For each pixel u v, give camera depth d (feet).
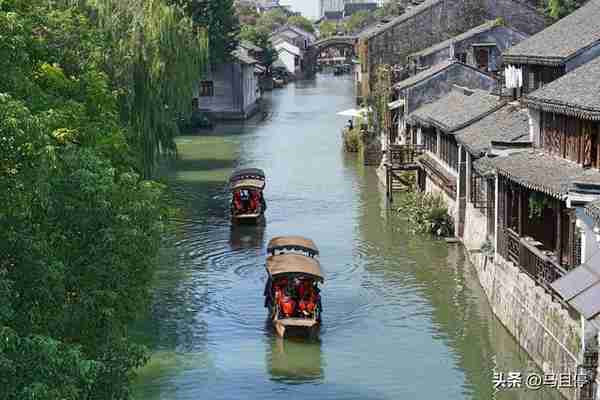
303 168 236.63
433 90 211.20
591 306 78.28
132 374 72.54
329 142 284.41
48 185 65.46
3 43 73.15
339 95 456.86
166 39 189.47
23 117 62.03
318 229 171.22
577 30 135.95
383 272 143.43
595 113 94.58
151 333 118.01
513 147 121.19
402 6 565.12
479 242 142.20
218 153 263.90
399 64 277.44
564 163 107.76
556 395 95.50
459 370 105.81
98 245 72.84
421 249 156.15
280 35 647.97
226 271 144.56
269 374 105.70
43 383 56.44
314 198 198.59
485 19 276.41
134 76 168.04
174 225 174.09
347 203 193.36
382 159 231.50
